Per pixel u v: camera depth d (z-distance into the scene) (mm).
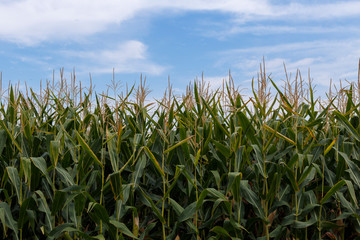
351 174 3588
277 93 4137
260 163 3553
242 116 3523
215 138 4117
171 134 4090
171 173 3895
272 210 3674
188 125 4305
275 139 3957
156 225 3943
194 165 3814
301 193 3721
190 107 4426
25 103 4445
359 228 3705
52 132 3947
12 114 4051
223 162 3908
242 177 3865
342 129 4422
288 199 3834
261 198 3682
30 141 3836
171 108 4121
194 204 3568
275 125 4059
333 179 3875
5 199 3910
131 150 4145
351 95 4152
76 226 3488
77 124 4422
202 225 3666
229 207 3420
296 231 3713
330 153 4141
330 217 3998
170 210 3842
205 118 4145
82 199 3361
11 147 3857
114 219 3555
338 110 4219
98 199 3740
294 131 3861
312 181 4141
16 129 3982
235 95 3873
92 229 3965
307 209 3615
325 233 3887
